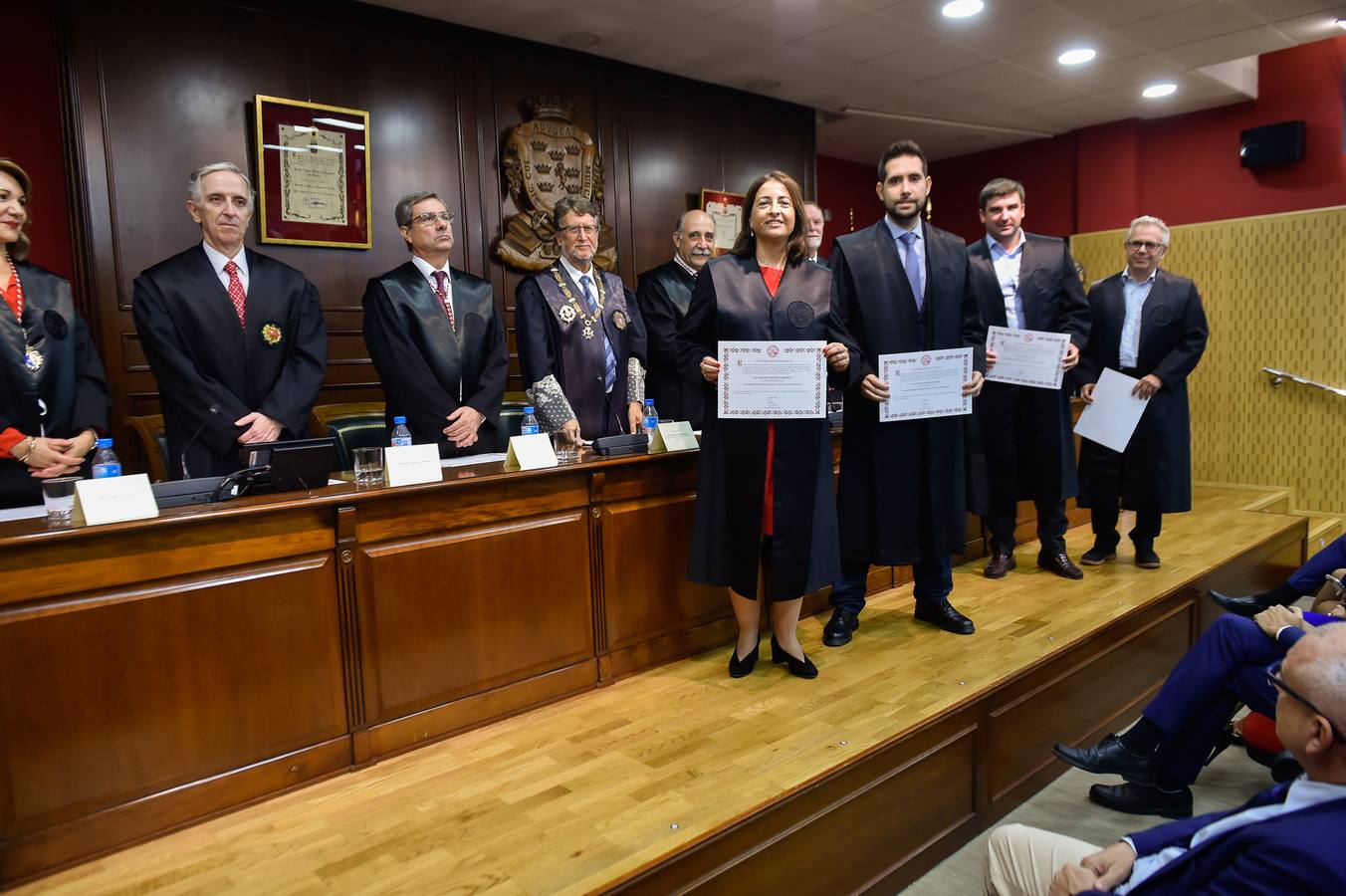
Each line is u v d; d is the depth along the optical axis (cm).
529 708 251
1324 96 635
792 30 485
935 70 564
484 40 475
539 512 253
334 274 433
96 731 180
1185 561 392
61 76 360
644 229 558
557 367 316
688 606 293
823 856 202
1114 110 682
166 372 242
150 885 171
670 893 173
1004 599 340
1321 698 108
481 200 480
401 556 224
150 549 187
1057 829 246
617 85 537
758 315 253
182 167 386
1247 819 116
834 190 842
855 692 252
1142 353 365
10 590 171
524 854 176
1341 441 605
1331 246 601
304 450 217
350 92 430
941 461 296
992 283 349
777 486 255
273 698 204
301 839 186
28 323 232
